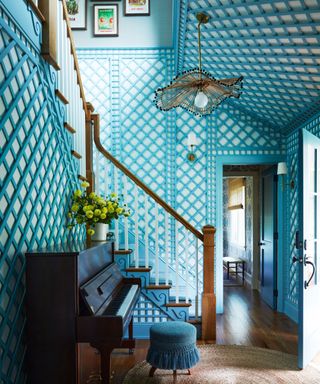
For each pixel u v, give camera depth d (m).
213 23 3.04
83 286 1.89
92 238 2.93
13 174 1.66
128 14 4.81
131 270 3.45
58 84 2.40
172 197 4.73
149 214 4.62
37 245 2.02
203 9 2.87
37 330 1.80
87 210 2.57
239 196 7.61
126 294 2.51
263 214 5.41
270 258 4.96
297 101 3.64
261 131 4.77
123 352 3.19
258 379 2.69
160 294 3.46
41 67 2.05
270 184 5.03
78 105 3.03
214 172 4.77
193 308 4.14
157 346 2.55
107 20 4.82
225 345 3.38
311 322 3.05
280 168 4.50
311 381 2.66
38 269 1.80
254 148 4.75
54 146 2.30
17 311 1.72
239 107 4.69
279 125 4.58
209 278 3.48
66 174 2.58
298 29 2.56
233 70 3.78
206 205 4.74
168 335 2.53
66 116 2.58
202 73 2.69
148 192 3.49
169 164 4.75
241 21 2.81
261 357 3.10
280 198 4.71
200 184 4.77
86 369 2.72
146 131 4.77
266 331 3.83
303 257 2.92
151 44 4.79
